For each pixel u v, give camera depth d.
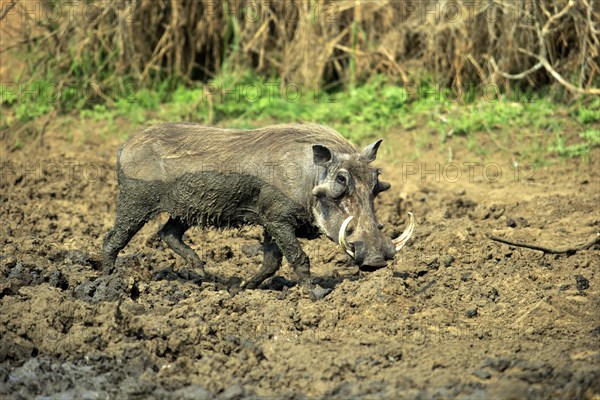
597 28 38.06
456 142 37.78
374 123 39.09
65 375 18.97
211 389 18.22
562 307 21.89
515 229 28.69
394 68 41.69
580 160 35.72
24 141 38.94
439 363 18.81
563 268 25.06
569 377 17.62
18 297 21.61
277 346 20.19
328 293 23.03
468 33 40.22
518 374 17.95
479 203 32.50
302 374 18.78
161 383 18.55
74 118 40.59
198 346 19.86
